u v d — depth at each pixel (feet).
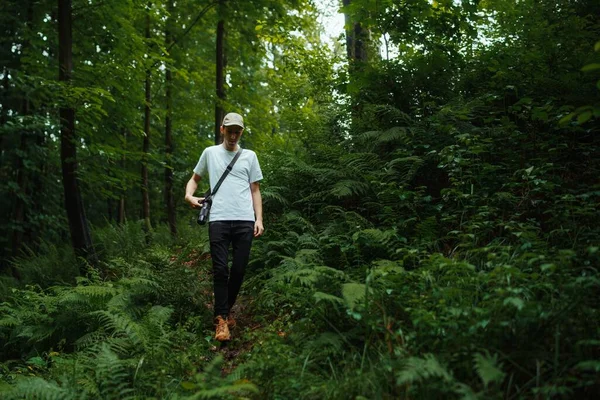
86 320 16.47
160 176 58.65
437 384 8.00
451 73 21.34
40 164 43.50
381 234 14.29
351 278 13.23
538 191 15.11
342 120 23.59
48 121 32.14
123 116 32.32
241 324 15.42
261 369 10.14
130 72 30.04
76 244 27.20
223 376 11.91
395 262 12.41
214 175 15.20
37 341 16.10
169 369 11.80
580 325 8.95
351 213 17.42
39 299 17.71
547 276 10.30
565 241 13.02
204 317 16.06
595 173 15.65
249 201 15.20
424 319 9.19
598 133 17.70
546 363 8.31
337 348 10.26
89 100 27.17
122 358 12.76
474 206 15.17
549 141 16.61
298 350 11.27
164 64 33.50
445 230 16.10
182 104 43.50
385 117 21.02
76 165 27.58
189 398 8.73
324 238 16.21
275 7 33.47
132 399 10.32
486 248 10.95
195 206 15.25
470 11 21.20
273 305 14.26
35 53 31.04
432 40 21.71
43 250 36.35
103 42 29.78
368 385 8.77
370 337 10.36
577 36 19.47
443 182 18.99
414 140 19.12
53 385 10.62
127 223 31.94
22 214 42.70
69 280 26.37
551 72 19.04
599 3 20.97
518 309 8.75
